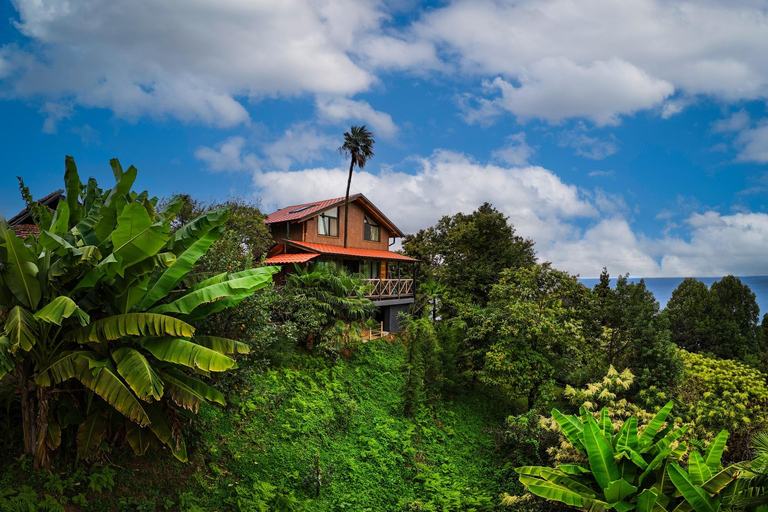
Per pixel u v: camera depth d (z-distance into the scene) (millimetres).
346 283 22719
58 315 7219
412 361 20625
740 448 17203
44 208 9203
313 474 12398
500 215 38969
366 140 32062
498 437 17531
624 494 9914
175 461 10508
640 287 23219
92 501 8430
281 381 16719
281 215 32250
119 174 10172
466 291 36938
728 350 38438
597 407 17250
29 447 8484
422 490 14570
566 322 23031
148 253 7969
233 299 10188
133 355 7996
